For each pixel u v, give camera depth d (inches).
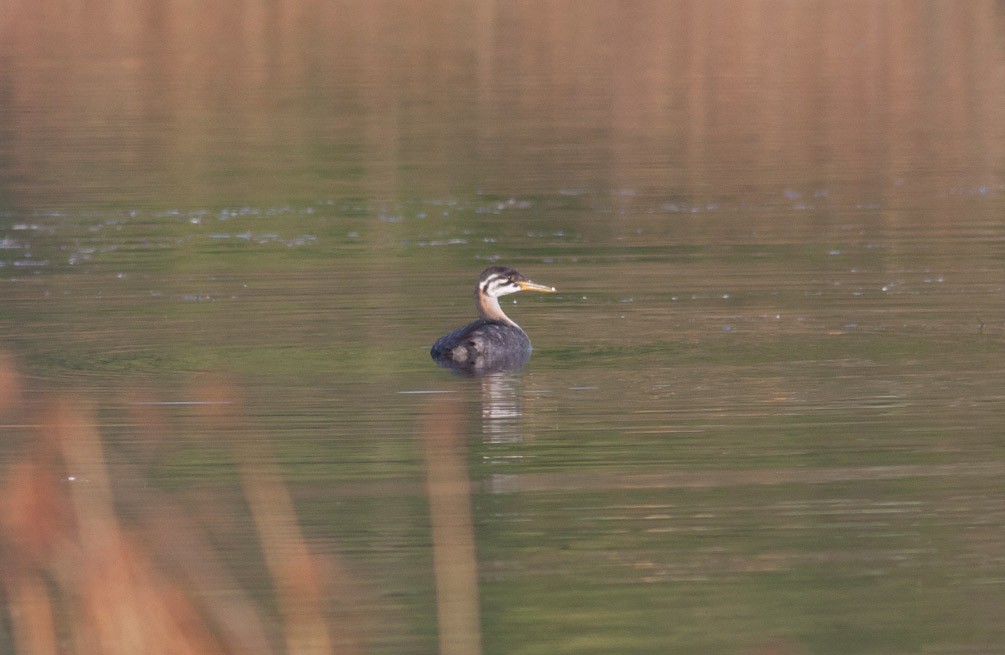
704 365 714.8
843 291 869.8
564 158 1353.3
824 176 1270.9
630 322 807.7
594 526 518.6
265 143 1419.8
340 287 906.7
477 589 470.6
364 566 486.9
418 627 442.9
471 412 643.5
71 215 1152.8
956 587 469.7
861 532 512.4
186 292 895.7
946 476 560.4
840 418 628.7
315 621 443.5
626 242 1034.7
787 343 756.0
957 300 840.3
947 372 695.7
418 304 860.0
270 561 486.9
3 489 521.7
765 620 447.5
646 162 1336.1
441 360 725.9
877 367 706.2
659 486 556.1
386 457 588.4
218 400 663.8
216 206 1185.4
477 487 556.7
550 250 1013.8
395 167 1326.3
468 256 1000.2
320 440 608.4
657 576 479.8
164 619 385.4
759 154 1366.9
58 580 428.8
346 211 1165.7
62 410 624.7
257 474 564.4
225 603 454.3
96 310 843.4
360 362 727.1
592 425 624.7
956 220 1082.1
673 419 631.2
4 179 1279.5
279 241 1060.5
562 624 443.8
